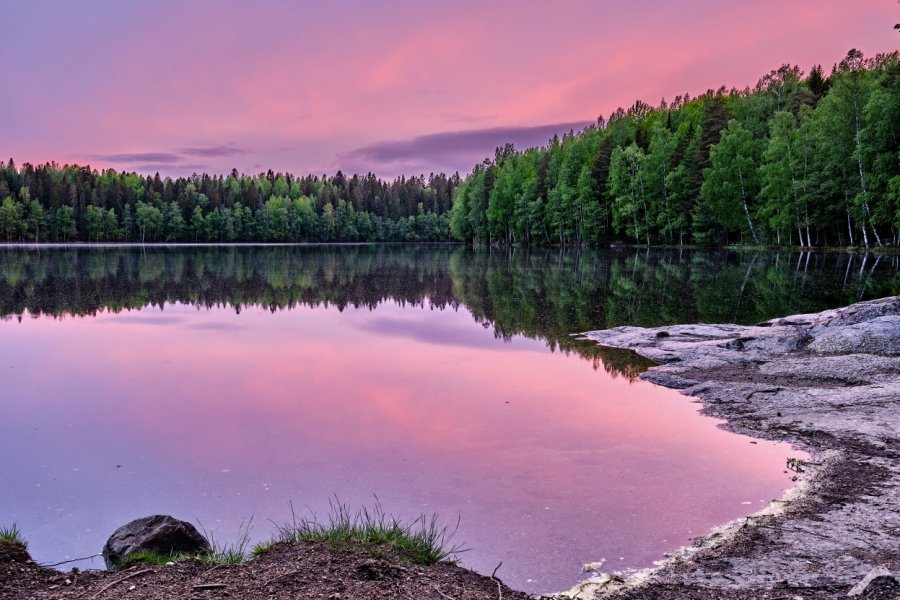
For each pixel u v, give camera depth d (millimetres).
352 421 9539
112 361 13961
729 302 24094
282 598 4211
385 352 15336
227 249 92438
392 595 4293
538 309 23422
